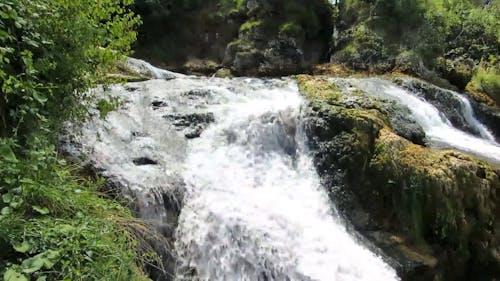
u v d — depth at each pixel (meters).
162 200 5.37
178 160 6.23
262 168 6.77
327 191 6.64
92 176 5.11
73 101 4.43
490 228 6.74
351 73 13.37
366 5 14.53
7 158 3.22
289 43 13.98
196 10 15.49
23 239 3.00
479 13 15.55
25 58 3.47
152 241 4.61
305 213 6.28
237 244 5.48
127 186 5.19
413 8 14.16
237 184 6.29
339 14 15.12
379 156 6.62
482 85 12.77
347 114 6.96
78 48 4.18
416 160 6.60
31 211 3.37
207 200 5.77
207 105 7.82
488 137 11.11
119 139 6.09
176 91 8.00
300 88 8.94
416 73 12.77
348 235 6.25
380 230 6.39
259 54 13.88
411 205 6.41
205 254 5.29
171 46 15.06
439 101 10.74
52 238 3.12
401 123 7.78
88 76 4.55
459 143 8.71
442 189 6.39
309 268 5.54
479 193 6.63
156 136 6.50
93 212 3.81
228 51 14.23
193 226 5.40
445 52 14.60
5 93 3.43
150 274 4.65
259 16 14.50
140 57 14.50
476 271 6.70
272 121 7.30
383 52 13.41
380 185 6.51
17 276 2.68
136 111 6.94
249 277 5.38
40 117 3.65
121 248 3.49
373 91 9.58
